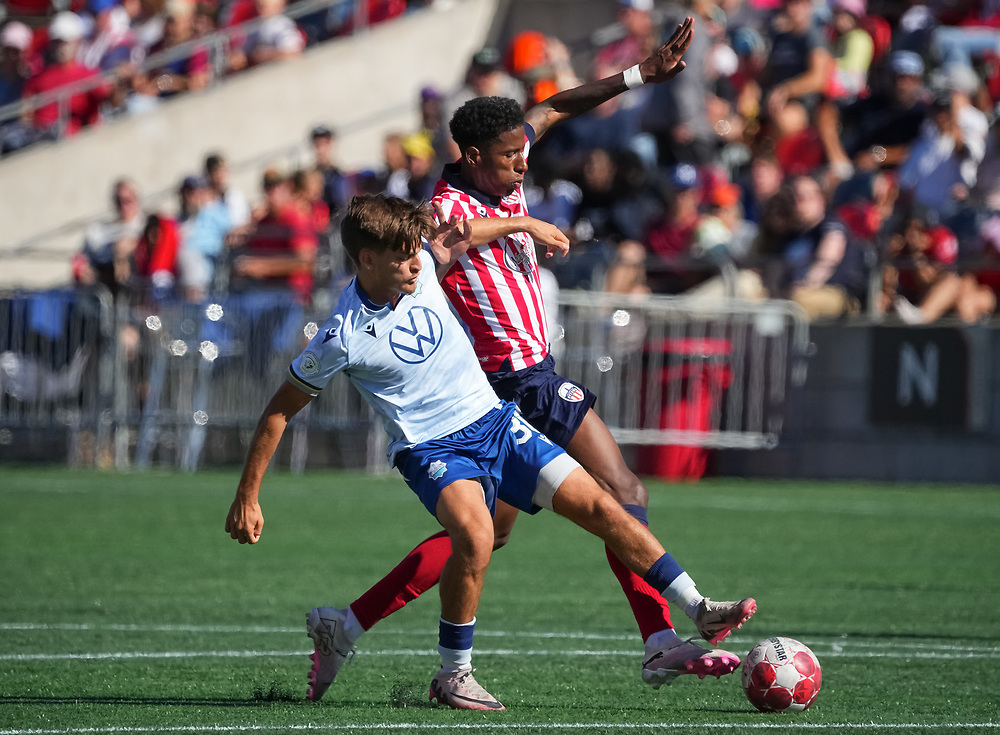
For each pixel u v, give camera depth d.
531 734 13.70
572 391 17.42
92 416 49.09
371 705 15.66
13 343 49.09
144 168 62.81
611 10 68.12
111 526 34.25
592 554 31.05
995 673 17.95
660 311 47.16
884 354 46.16
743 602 15.18
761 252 49.56
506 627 21.72
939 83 56.00
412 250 15.43
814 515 37.84
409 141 54.75
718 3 66.12
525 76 58.25
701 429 46.88
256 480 15.69
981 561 29.92
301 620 22.11
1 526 34.06
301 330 47.66
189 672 17.69
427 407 15.98
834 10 61.19
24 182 61.56
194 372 48.50
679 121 55.88
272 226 49.78
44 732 13.73
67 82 66.75
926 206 49.34
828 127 56.00
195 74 68.06
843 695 16.39
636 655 19.41
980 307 47.19
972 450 45.50
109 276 51.53
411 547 31.25
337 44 65.38
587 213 52.06
